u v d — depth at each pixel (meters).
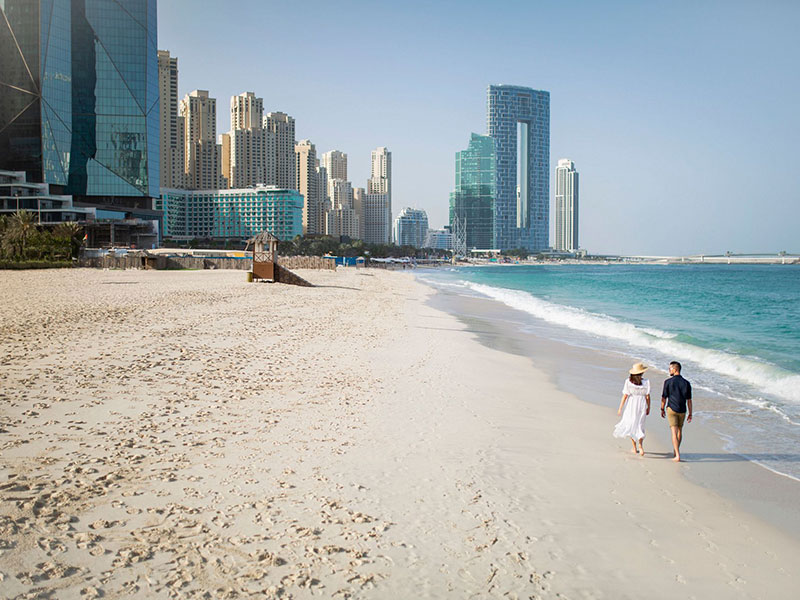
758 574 6.39
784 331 30.84
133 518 6.67
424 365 18.36
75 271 84.88
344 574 5.80
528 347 23.86
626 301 55.75
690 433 12.03
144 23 184.25
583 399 14.99
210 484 7.80
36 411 10.59
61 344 17.64
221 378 14.41
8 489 7.15
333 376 15.59
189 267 103.19
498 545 6.68
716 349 23.88
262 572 5.73
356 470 8.73
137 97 184.25
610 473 9.47
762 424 12.74
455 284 94.56
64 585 5.29
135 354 16.73
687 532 7.38
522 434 11.38
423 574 5.93
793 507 8.30
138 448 9.02
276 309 33.56
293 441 9.90
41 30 166.25
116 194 184.12
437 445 10.25
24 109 167.00
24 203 154.75
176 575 5.58
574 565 6.36
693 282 108.69
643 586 6.02
